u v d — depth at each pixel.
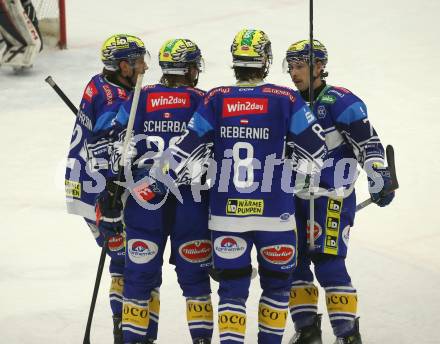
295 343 11.32
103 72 11.46
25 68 28.28
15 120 23.62
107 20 34.25
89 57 29.83
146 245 10.55
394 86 26.28
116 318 11.41
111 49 11.16
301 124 10.04
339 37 31.58
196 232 10.58
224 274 10.26
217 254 10.28
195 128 10.09
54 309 12.73
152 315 11.11
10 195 18.30
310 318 11.28
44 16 30.91
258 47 10.16
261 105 10.08
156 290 11.13
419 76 27.25
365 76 27.30
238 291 10.28
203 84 26.34
